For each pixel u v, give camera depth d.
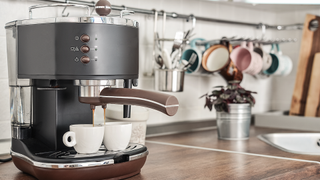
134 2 1.36
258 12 1.88
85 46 0.69
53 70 0.71
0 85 1.06
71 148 0.80
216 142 1.28
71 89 0.81
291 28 1.86
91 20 0.70
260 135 1.42
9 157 0.99
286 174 0.84
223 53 1.46
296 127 1.62
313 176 0.92
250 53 1.49
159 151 1.10
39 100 0.81
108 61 0.72
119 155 0.74
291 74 1.92
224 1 1.59
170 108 0.66
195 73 1.46
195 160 0.97
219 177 0.79
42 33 0.72
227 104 1.31
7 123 1.08
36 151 0.76
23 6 1.10
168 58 1.28
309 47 1.75
